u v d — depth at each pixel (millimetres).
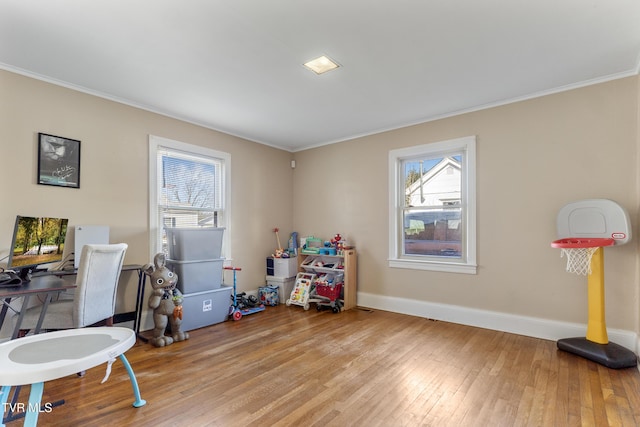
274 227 4961
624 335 2707
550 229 3098
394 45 2305
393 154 4156
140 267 3109
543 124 3139
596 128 2879
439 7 1896
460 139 3627
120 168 3256
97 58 2465
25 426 1292
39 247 2426
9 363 1348
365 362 2600
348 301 4273
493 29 2119
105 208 3139
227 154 4316
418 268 3928
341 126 4133
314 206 4992
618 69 2691
